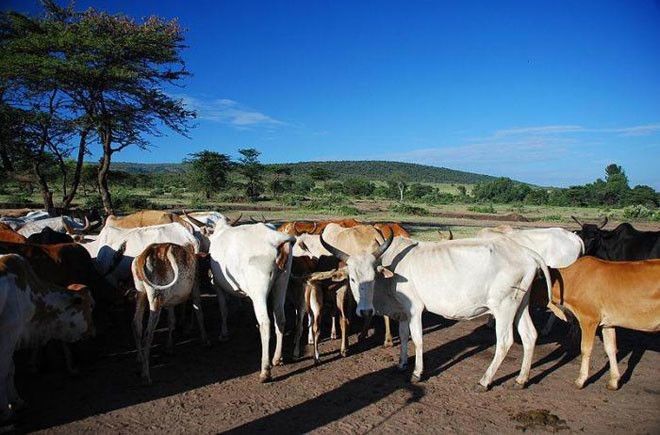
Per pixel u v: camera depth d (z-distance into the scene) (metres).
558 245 8.50
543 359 7.42
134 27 22.05
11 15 21.22
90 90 21.03
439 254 6.52
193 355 7.58
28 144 21.20
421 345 6.65
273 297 7.09
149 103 22.41
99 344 8.05
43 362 7.24
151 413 5.64
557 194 68.69
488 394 6.18
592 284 6.12
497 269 6.20
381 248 6.76
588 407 5.81
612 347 6.29
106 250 8.98
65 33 20.44
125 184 71.25
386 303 7.05
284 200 52.50
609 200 64.00
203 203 47.28
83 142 22.64
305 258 8.10
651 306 5.76
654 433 5.20
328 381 6.59
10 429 5.18
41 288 6.03
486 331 8.93
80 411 5.68
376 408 5.79
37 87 20.52
